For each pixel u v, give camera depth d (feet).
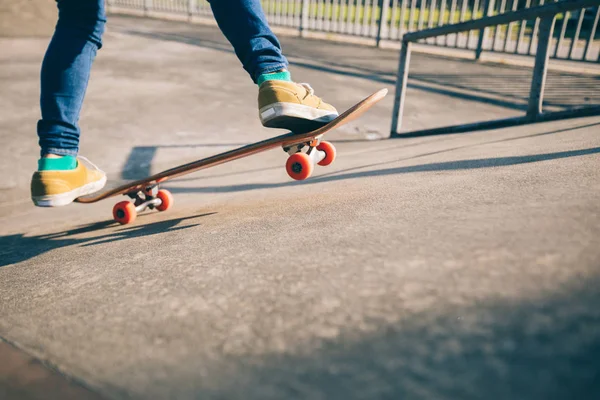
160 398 1.68
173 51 27.53
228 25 4.36
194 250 3.59
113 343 2.16
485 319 1.74
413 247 2.50
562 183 3.33
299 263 2.63
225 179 9.73
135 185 6.32
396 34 32.86
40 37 31.86
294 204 4.92
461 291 1.94
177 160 11.51
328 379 1.62
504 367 1.51
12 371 1.98
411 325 1.80
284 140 4.83
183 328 2.18
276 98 4.31
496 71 23.79
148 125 14.26
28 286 3.69
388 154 9.37
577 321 1.62
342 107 16.44
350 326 1.89
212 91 18.58
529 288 1.85
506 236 2.37
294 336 1.91
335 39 34.45
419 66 24.73
